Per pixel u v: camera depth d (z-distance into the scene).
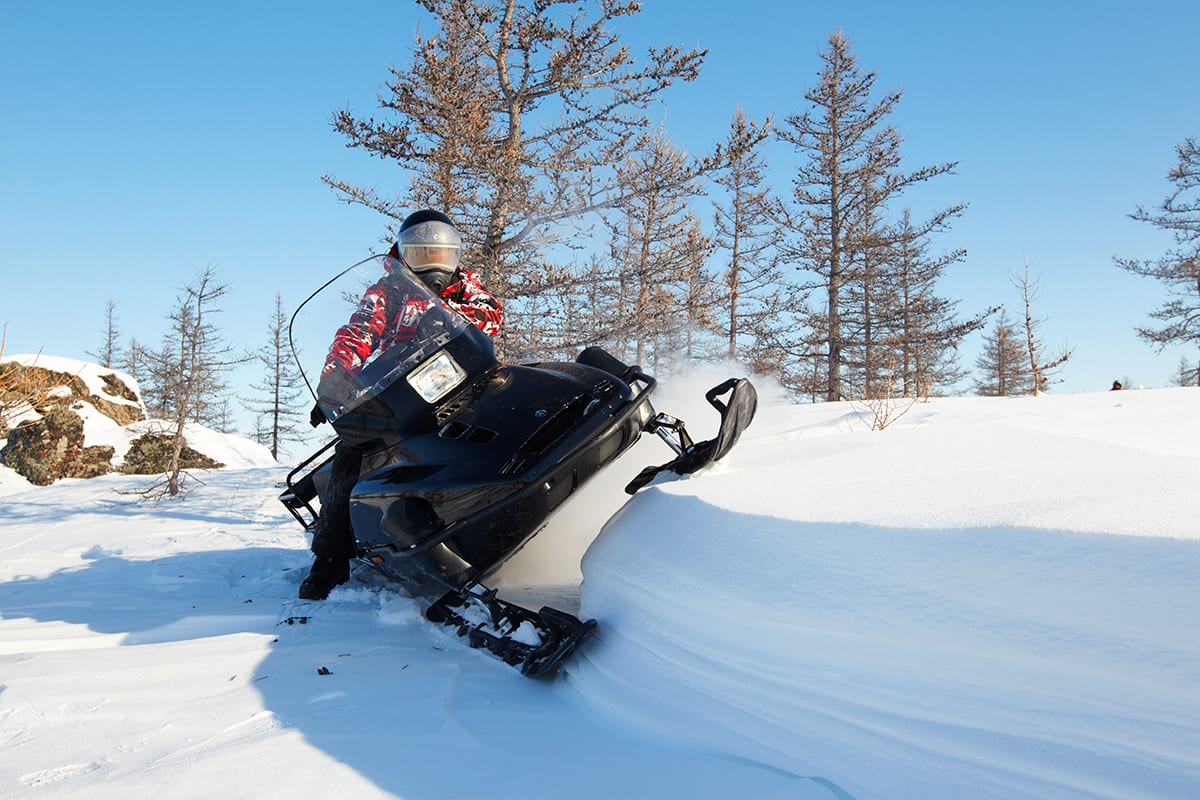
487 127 10.96
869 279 26.12
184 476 11.89
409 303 3.61
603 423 3.17
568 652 2.62
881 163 25.55
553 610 2.88
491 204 11.12
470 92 11.16
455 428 3.26
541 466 3.00
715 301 13.36
